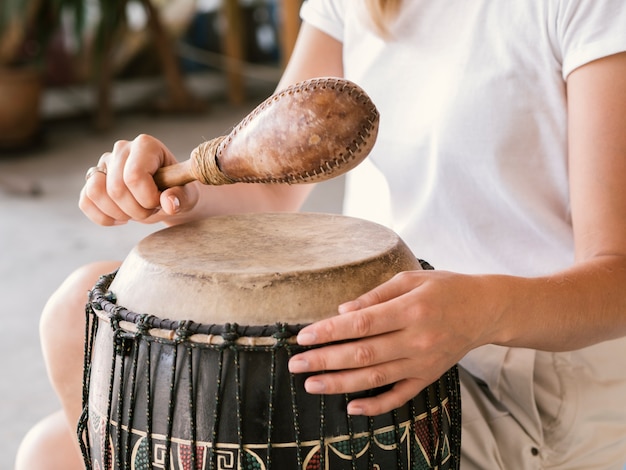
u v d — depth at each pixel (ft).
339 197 10.57
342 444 2.49
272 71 18.26
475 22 3.38
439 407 2.70
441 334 2.44
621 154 2.93
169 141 13.53
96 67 14.24
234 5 15.97
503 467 3.35
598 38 3.02
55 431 3.82
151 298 2.61
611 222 2.89
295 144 2.46
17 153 13.21
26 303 7.92
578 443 3.39
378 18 3.57
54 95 17.03
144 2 14.90
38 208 10.59
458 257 3.57
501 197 3.42
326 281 2.52
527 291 2.61
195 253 2.76
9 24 12.82
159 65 18.24
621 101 2.97
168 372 2.52
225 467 2.48
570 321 2.66
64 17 16.49
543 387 3.39
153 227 9.84
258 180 2.66
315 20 4.13
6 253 9.11
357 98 2.44
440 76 3.50
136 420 2.59
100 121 14.42
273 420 2.44
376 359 2.38
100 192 3.18
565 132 3.30
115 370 2.65
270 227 3.06
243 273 2.52
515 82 3.31
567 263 3.41
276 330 2.42
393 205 3.77
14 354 7.01
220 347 2.43
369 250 2.73
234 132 2.67
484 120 3.36
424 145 3.54
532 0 3.23
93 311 2.81
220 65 18.72
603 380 3.40
